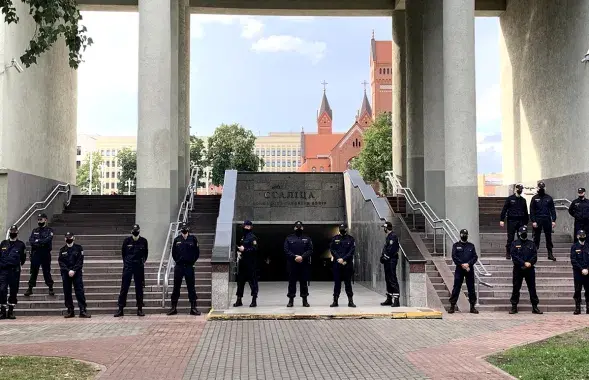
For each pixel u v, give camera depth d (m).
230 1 30.31
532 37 24.88
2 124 18.06
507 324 12.17
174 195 20.89
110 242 19.39
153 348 9.79
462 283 14.66
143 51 17.41
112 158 141.38
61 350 9.59
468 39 17.55
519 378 7.63
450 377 7.77
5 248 13.21
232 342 10.30
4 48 18.16
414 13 25.64
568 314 13.59
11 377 7.69
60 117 24.19
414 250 14.74
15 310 13.66
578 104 20.58
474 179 17.38
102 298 14.35
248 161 59.34
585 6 20.11
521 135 26.06
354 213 21.73
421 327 11.82
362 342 10.27
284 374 8.05
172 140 21.00
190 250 13.53
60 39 24.06
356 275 21.25
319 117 143.12
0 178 18.17
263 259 26.16
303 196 24.25
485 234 20.05
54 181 23.14
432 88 22.25
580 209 16.14
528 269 13.59
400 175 29.84
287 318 12.79
